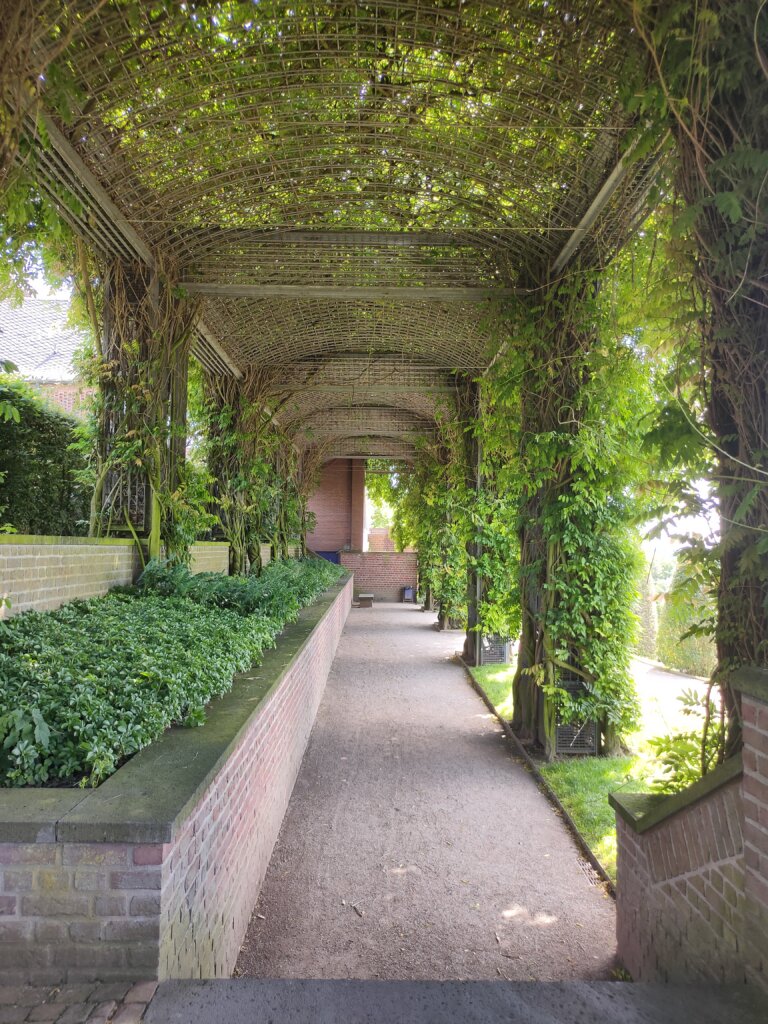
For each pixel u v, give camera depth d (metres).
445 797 4.40
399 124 3.68
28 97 2.49
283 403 9.37
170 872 1.79
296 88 3.43
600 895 3.16
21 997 1.66
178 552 5.41
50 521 7.67
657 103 2.25
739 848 1.79
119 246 4.83
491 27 2.98
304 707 5.17
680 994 1.82
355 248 5.11
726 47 1.95
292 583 8.30
